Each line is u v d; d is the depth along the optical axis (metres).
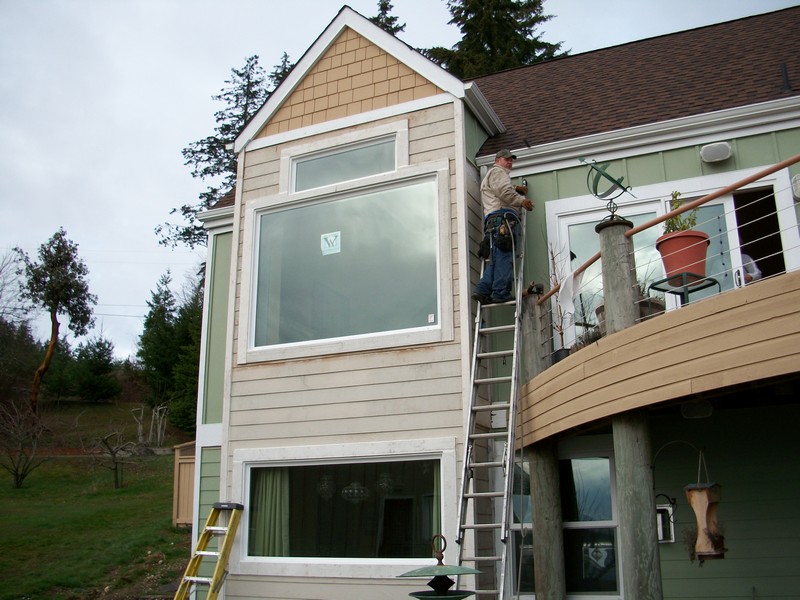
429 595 4.90
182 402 29.53
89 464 22.69
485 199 7.25
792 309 4.02
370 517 7.22
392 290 7.70
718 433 6.78
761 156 7.13
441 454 6.97
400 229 7.85
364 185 8.03
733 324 4.29
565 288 5.97
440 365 7.15
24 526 14.97
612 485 6.98
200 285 35.50
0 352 32.94
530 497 7.21
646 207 7.45
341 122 8.39
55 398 34.47
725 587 6.44
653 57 10.52
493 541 7.16
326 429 7.51
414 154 7.89
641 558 4.79
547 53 27.34
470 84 7.76
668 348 4.66
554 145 7.79
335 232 8.20
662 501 6.77
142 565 12.38
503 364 7.47
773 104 7.07
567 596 6.79
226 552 7.44
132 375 38.06
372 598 6.93
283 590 7.34
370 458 7.29
